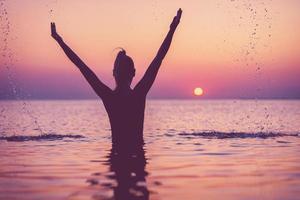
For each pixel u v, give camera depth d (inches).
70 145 345.7
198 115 1390.3
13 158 274.7
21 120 928.9
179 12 280.5
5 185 189.9
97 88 283.3
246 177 207.0
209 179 201.6
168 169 228.8
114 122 287.9
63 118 1154.7
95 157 273.9
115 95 284.2
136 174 214.8
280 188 181.9
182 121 898.7
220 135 442.9
